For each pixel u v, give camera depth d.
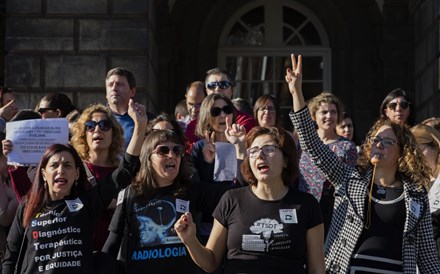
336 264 6.23
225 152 7.36
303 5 15.21
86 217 6.51
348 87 14.97
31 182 7.25
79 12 12.32
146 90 12.23
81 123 7.30
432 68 12.60
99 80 12.27
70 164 6.55
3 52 14.50
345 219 6.27
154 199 6.45
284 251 5.98
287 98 15.21
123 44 12.26
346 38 15.00
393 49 14.33
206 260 6.00
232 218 6.07
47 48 12.30
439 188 7.09
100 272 6.36
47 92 12.28
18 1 12.30
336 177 6.46
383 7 14.43
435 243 6.52
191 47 14.97
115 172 6.70
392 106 9.38
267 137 6.10
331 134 8.58
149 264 6.38
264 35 15.23
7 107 8.83
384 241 6.14
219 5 15.02
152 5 12.84
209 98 7.84
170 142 6.46
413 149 6.29
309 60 15.15
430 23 12.74
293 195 6.10
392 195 6.23
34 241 6.39
